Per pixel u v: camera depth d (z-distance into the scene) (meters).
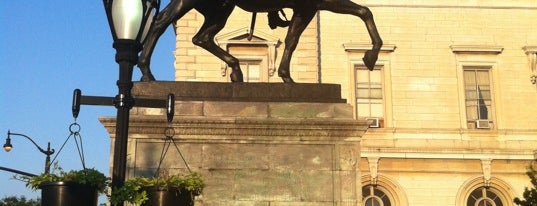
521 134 31.05
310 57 30.39
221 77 29.88
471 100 31.59
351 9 8.80
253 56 30.59
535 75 31.53
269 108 7.88
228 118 7.69
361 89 31.17
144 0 5.84
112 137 7.58
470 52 31.70
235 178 7.58
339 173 7.68
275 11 9.15
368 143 30.48
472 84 31.75
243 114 7.82
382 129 30.66
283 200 7.55
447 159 30.36
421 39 31.72
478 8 32.19
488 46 31.62
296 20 8.98
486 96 31.67
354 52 31.00
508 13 32.28
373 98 31.16
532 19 32.31
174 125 7.66
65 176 5.66
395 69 31.39
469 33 32.00
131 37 5.76
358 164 7.72
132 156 7.56
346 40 31.08
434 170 30.19
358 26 31.27
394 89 31.17
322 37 31.06
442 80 31.41
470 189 30.22
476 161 30.42
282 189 7.58
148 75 8.20
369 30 8.77
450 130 30.84
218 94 8.00
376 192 30.11
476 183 30.27
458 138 30.83
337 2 8.82
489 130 31.02
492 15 32.22
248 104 7.88
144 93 7.85
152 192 5.84
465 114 31.16
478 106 31.53
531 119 31.30
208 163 7.61
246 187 7.56
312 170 7.66
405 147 30.23
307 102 8.02
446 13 32.06
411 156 30.17
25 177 5.69
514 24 32.19
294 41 8.98
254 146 7.70
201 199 7.47
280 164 7.66
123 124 5.70
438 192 30.02
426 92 31.23
